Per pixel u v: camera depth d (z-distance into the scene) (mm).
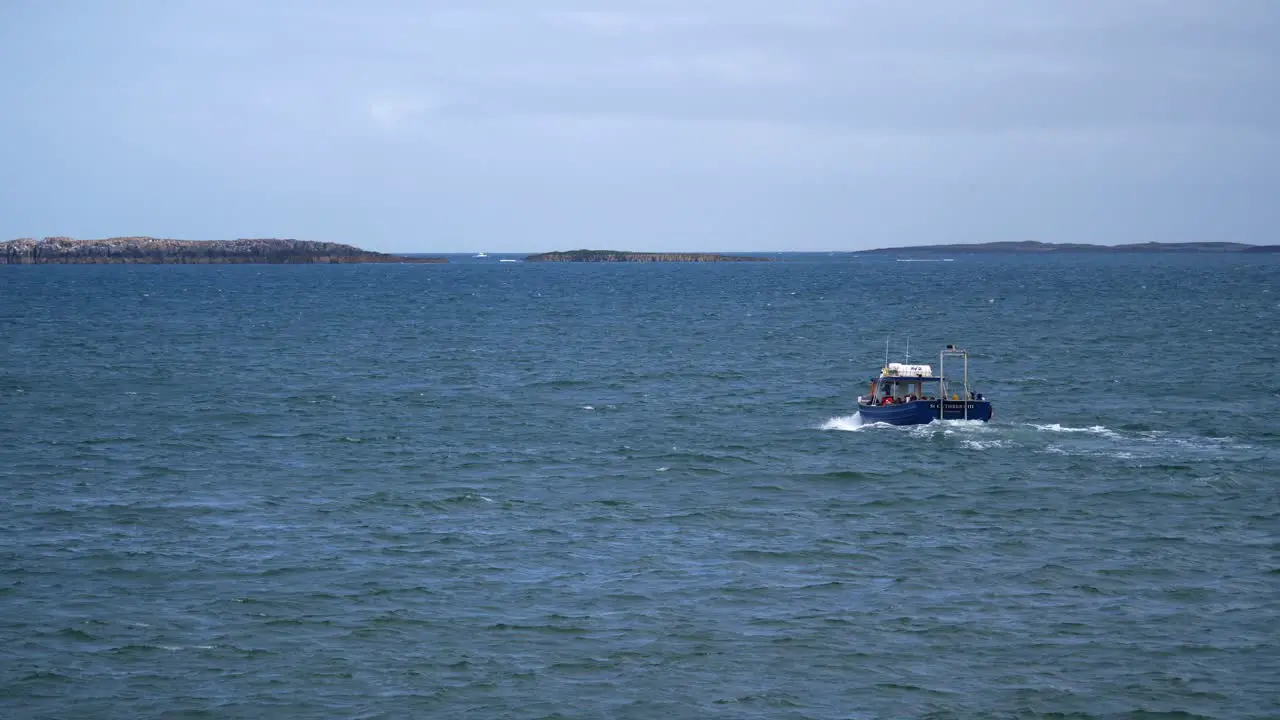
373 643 48625
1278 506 67938
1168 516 66062
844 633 49406
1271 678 45031
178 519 66625
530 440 90438
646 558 59188
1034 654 47250
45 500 70875
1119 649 47594
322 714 42812
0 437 91250
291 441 90062
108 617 51219
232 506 69562
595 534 63531
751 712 42938
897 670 46062
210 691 44438
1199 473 75938
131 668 46281
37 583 55375
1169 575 55938
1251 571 56406
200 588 54812
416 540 62344
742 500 70938
